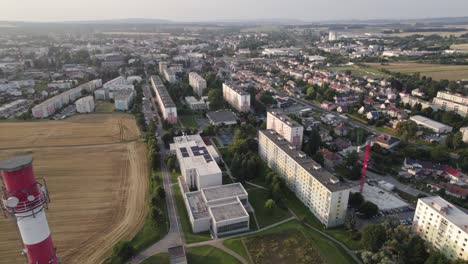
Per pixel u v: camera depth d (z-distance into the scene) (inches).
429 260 4899.1
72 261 5280.5
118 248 5334.6
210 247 5708.7
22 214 2402.8
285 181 7810.0
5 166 2219.5
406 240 5423.2
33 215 2448.3
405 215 6643.7
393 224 5846.5
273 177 7386.8
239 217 6097.4
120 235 5935.0
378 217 6569.9
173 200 7145.7
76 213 6569.9
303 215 6663.4
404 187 7736.2
